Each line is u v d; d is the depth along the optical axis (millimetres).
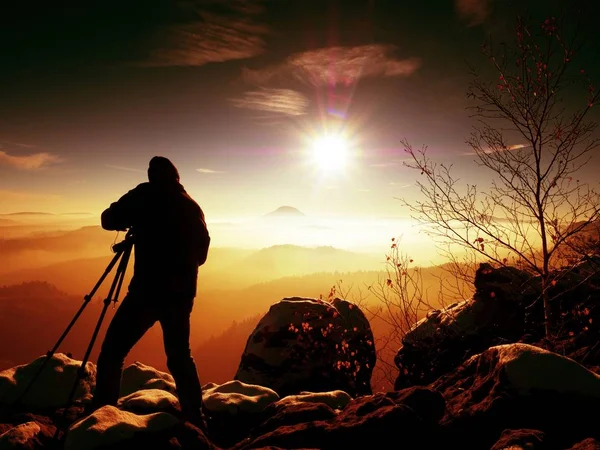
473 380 3850
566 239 5207
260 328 7441
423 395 3291
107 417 3078
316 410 3572
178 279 3852
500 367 3129
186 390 3840
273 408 4125
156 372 5387
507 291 6809
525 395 2871
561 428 2725
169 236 3898
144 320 3852
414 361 7172
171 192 4078
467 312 7094
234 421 4234
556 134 5148
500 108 5414
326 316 7398
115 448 2891
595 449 2266
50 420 4074
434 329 7164
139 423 3105
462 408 3195
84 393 4539
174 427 3215
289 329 7289
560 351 5098
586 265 6043
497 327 6770
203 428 3816
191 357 3934
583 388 2830
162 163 4180
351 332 7445
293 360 7129
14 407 4301
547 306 5348
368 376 7625
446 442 2980
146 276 3842
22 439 3275
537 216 5344
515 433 2551
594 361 4395
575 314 5496
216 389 4816
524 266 5652
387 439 2879
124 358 3904
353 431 2930
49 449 3402
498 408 2904
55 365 4691
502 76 5406
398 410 2975
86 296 3996
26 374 4578
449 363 6844
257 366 7164
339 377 7121
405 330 7309
